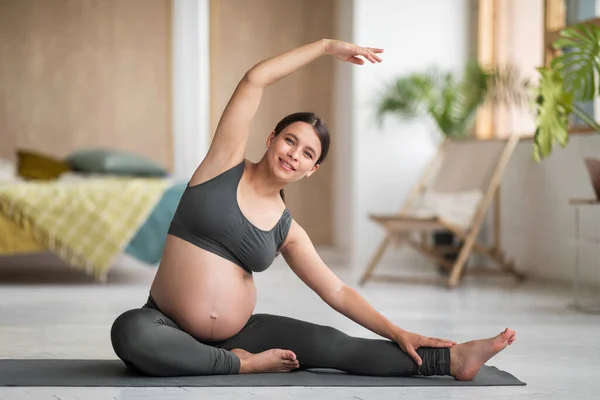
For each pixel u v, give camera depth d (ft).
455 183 23.20
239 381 9.15
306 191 30.91
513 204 24.59
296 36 30.40
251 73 9.16
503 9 26.27
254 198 9.32
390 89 27.35
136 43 29.01
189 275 9.18
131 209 21.21
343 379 9.37
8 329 13.71
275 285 21.68
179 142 28.37
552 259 22.67
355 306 9.64
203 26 28.30
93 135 28.89
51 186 21.29
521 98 25.02
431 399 8.61
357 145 27.63
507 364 10.95
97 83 28.89
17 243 20.74
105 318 15.23
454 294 19.86
